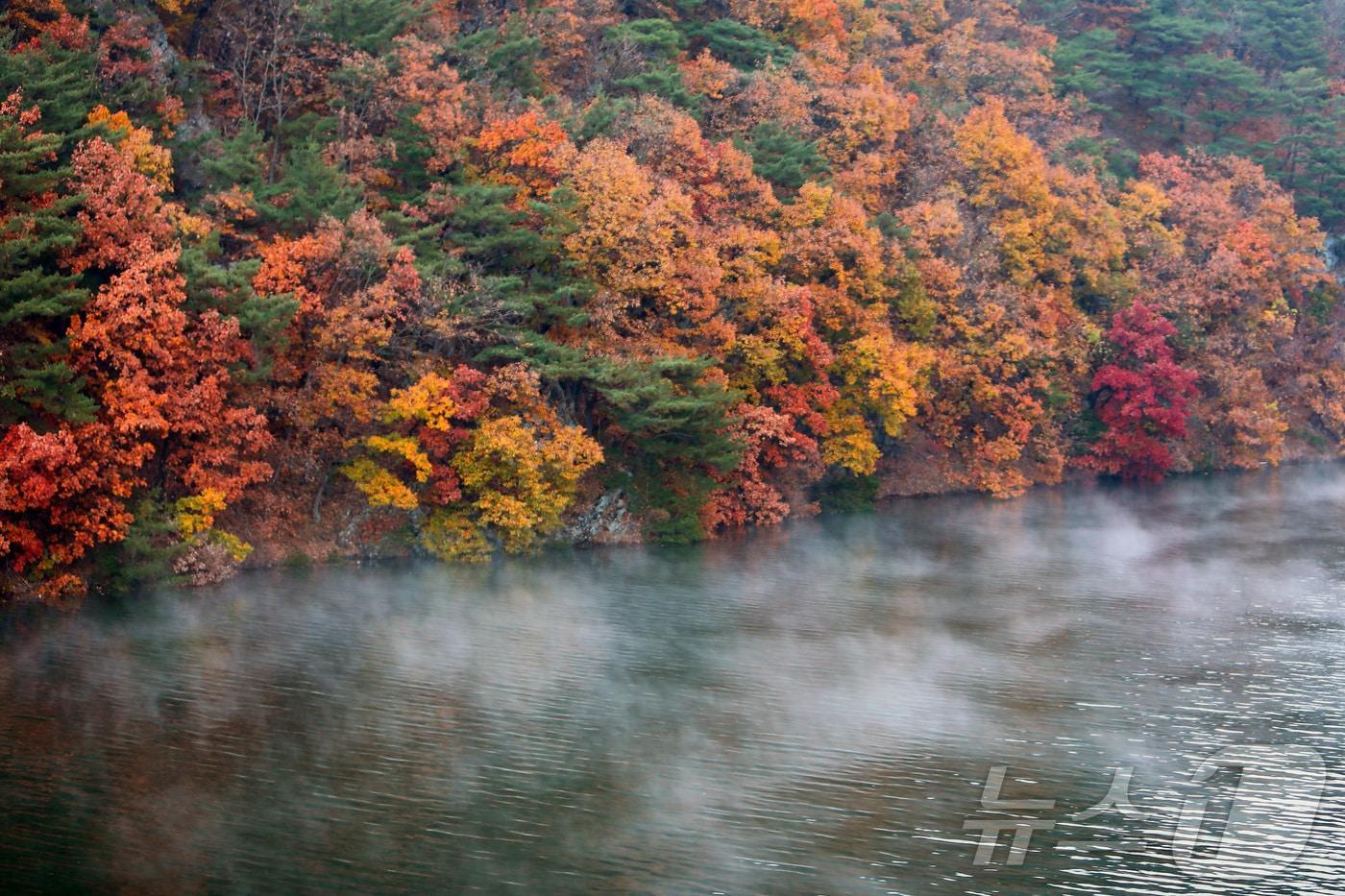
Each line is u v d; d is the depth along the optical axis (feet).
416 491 144.77
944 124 237.86
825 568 152.66
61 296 110.63
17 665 98.99
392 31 164.66
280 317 127.24
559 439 143.74
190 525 123.13
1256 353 269.64
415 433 142.00
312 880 67.26
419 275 139.95
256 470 127.54
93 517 116.78
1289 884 72.64
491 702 97.60
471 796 79.51
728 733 93.25
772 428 170.30
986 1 323.16
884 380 186.19
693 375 157.48
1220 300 262.06
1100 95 337.93
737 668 109.50
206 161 137.69
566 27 199.82
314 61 164.55
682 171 178.91
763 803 80.64
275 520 136.67
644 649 114.21
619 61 204.33
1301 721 100.17
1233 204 289.53
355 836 72.84
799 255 184.85
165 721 89.10
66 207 115.75
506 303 142.61
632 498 162.40
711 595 135.64
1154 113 351.87
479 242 148.05
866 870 72.08
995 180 237.25
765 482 185.98
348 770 82.48
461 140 157.58
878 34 268.62
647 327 165.48
